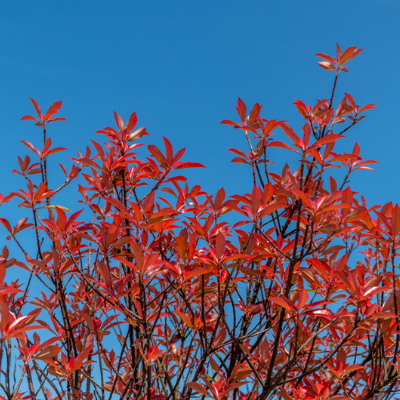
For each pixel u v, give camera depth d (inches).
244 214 81.4
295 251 76.7
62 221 87.3
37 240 109.3
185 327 108.9
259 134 106.9
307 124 91.4
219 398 84.3
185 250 82.0
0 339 63.7
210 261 78.5
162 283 110.8
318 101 110.7
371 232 96.7
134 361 93.9
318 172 94.6
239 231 89.0
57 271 93.7
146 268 78.0
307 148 90.2
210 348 87.7
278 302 73.6
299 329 95.4
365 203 108.2
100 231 96.6
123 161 96.3
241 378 92.3
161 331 114.9
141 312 86.7
